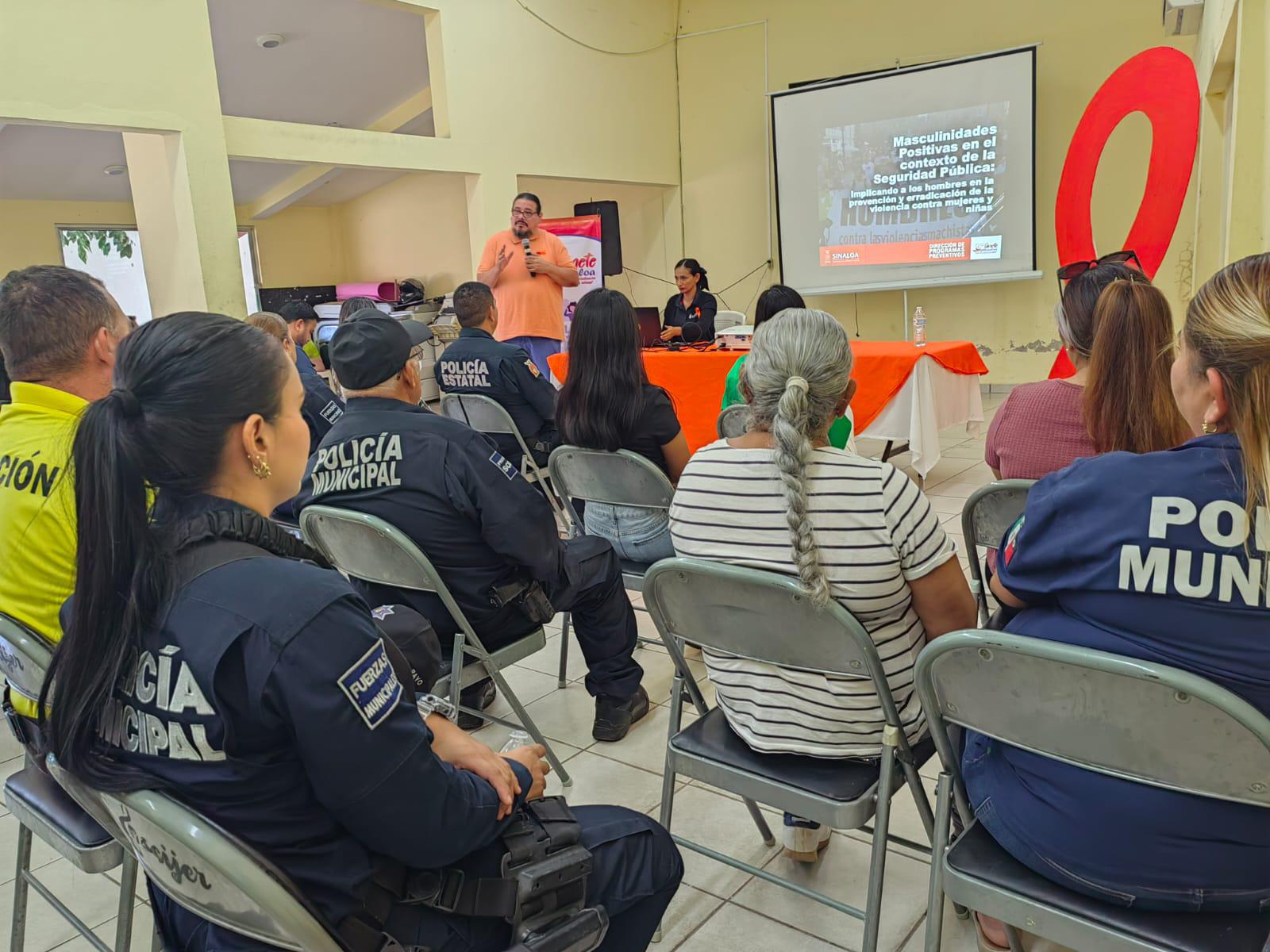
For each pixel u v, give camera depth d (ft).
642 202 27.84
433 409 23.09
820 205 24.39
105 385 4.75
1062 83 21.71
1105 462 3.12
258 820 2.64
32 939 5.35
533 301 16.30
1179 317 20.25
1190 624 2.88
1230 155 12.98
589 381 7.44
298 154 17.34
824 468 4.04
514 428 11.38
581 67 23.20
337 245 31.89
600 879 3.51
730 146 26.20
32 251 25.13
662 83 26.09
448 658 6.40
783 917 5.20
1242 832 2.96
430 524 6.03
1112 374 5.21
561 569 6.72
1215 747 2.82
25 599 4.23
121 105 14.57
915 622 4.28
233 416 2.77
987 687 3.29
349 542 6.07
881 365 13.53
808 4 24.48
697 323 19.71
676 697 4.97
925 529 4.01
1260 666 2.82
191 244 15.76
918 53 23.31
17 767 7.38
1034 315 22.95
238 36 19.47
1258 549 2.77
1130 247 20.72
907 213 23.29
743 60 25.64
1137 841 3.09
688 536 4.44
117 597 2.64
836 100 23.59
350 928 2.77
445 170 19.98
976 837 3.72
